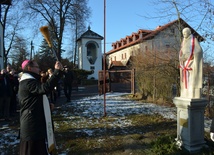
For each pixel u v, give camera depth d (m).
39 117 3.21
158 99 11.56
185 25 8.23
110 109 9.76
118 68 43.50
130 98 13.61
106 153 4.73
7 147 5.14
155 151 4.60
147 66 11.52
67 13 31.08
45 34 3.29
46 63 32.00
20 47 36.84
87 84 35.56
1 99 7.66
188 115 4.61
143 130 6.41
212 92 8.42
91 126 6.91
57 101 12.73
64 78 12.16
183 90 4.92
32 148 3.15
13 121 7.70
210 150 4.57
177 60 9.44
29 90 3.15
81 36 45.88
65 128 6.70
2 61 21.16
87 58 46.47
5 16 27.52
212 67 8.57
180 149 4.64
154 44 11.23
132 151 4.75
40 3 28.84
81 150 4.92
